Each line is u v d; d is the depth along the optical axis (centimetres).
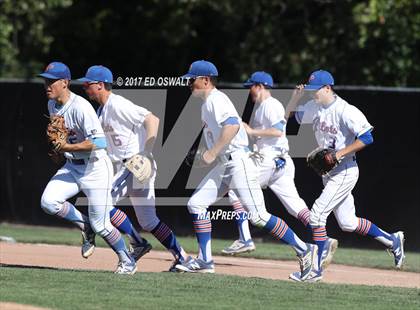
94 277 2655
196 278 2742
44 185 4956
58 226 4984
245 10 6462
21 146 4994
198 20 6956
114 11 7231
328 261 2895
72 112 2631
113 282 2566
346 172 2875
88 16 7219
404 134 4372
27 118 4978
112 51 7419
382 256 4038
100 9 7231
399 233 3105
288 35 6562
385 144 4388
